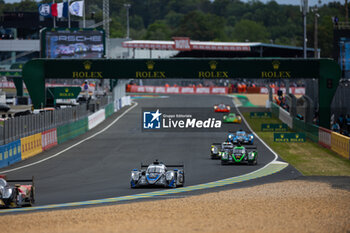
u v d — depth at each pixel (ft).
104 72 637.30
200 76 631.15
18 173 366.02
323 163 412.16
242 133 544.62
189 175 348.18
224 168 379.96
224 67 628.69
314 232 179.32
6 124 410.52
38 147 483.10
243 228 185.06
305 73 623.36
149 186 300.40
